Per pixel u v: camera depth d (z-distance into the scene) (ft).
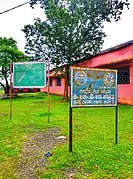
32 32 69.41
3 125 34.12
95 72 22.08
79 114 43.19
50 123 34.63
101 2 67.82
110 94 22.79
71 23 66.59
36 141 25.50
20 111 49.88
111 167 17.80
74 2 67.31
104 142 24.04
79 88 21.38
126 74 58.29
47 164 18.93
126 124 33.19
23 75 36.19
